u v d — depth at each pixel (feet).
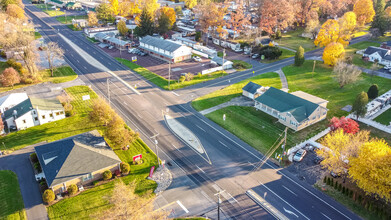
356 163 146.10
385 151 144.15
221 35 440.04
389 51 362.12
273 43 434.71
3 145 197.77
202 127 223.10
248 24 476.95
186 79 308.81
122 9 602.44
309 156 190.39
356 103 228.63
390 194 139.44
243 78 318.65
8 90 279.90
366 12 501.56
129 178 168.86
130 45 423.64
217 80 312.91
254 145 201.16
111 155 173.06
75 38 472.44
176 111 246.47
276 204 151.23
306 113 223.71
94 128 219.20
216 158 187.62
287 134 214.28
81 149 167.53
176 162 183.52
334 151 164.25
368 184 139.23
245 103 261.44
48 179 153.28
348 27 435.12
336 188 161.99
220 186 163.84
